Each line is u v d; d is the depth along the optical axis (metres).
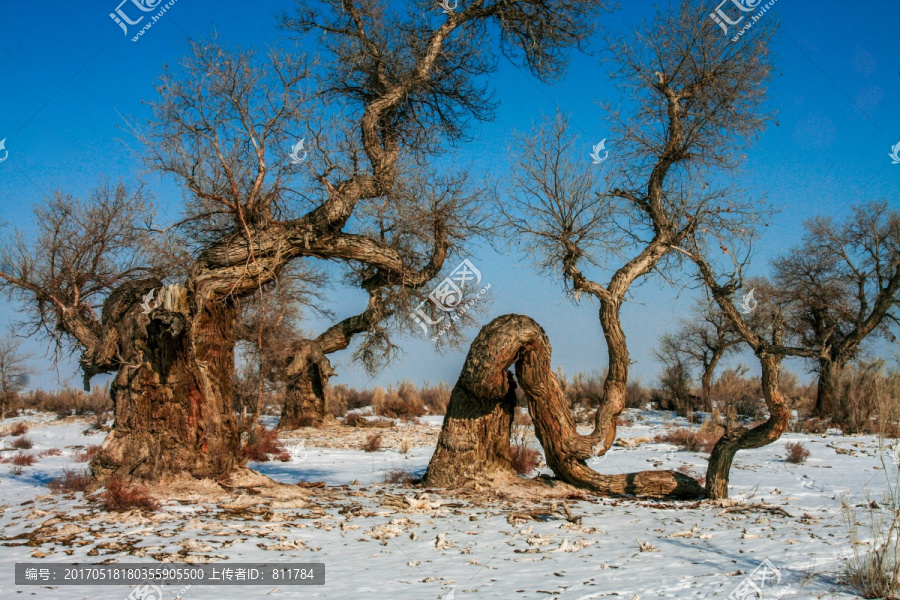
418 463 22.84
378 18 16.45
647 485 15.33
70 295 16.72
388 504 13.41
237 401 35.88
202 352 13.98
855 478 17.88
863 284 37.72
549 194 14.33
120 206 17.08
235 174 13.88
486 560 8.95
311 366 36.09
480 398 15.85
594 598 6.87
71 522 11.02
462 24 16.81
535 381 15.53
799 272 40.25
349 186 14.72
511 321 15.36
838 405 31.58
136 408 13.86
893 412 8.02
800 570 7.75
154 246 14.76
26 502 13.65
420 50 16.66
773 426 14.09
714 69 14.19
